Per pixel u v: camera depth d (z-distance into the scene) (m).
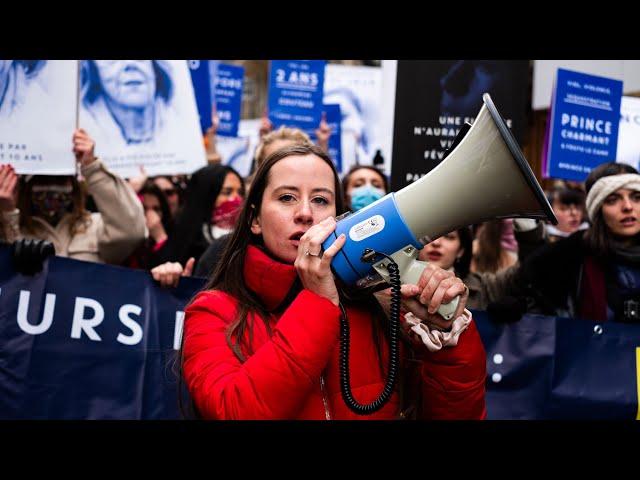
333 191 1.78
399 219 1.58
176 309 2.75
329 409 1.73
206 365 1.68
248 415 1.55
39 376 2.55
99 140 3.64
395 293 1.61
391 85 4.27
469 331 1.78
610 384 2.84
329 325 1.58
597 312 3.04
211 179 3.58
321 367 1.58
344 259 1.60
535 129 7.32
